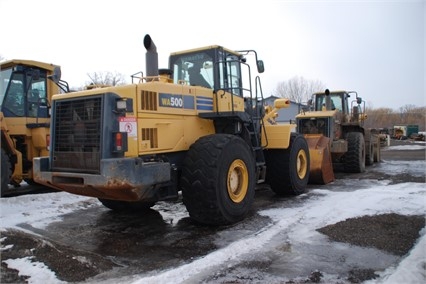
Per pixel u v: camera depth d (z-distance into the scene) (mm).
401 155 17328
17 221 5578
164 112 5020
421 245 3996
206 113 5602
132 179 4172
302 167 7469
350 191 7297
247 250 4020
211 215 4867
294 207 6059
